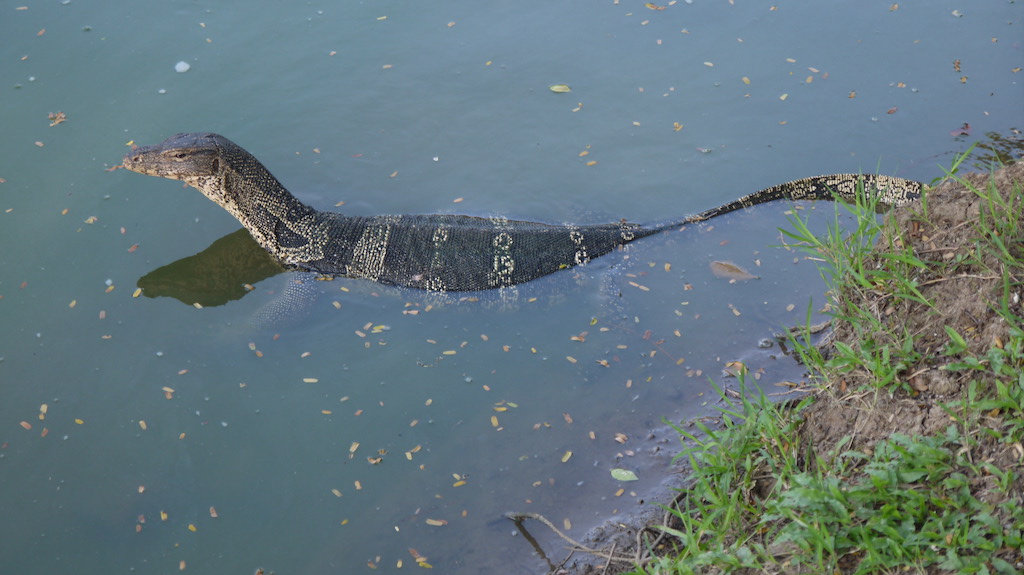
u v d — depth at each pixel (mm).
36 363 7156
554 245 8289
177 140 8172
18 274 7922
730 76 10141
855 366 5238
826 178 8641
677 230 8531
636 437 6414
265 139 9555
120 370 7141
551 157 9328
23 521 5980
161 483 6246
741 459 5301
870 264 5934
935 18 10867
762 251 8195
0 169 8875
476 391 6918
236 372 7156
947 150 8891
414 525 5852
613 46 10664
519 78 10234
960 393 4664
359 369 7172
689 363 7043
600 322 7590
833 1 11281
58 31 10688
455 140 9539
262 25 10914
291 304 7902
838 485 4492
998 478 4090
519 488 6070
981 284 4977
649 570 4852
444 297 8031
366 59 10492
